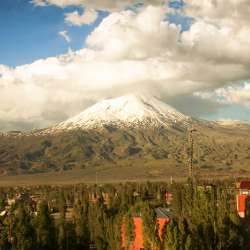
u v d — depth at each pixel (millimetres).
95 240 115625
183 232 81625
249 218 95062
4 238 92062
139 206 108000
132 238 98000
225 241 86188
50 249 101500
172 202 136125
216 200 96312
